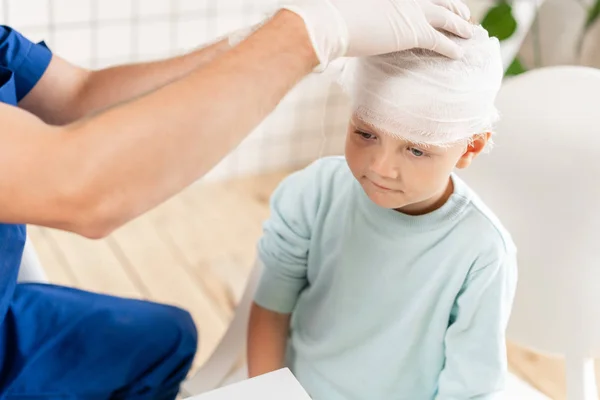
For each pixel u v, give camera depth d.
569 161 0.85
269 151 2.38
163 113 0.51
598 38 1.52
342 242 0.84
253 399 0.59
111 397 0.84
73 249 1.93
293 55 0.54
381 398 0.87
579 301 0.87
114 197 0.51
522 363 1.66
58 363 0.83
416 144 0.68
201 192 2.27
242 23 2.14
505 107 0.90
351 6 0.58
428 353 0.83
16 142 0.49
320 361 0.90
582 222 0.84
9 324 0.85
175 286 1.84
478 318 0.78
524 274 0.90
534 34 1.63
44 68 0.85
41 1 1.84
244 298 0.99
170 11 2.02
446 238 0.78
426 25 0.62
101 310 0.89
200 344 1.66
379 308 0.83
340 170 0.86
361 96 0.69
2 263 0.76
